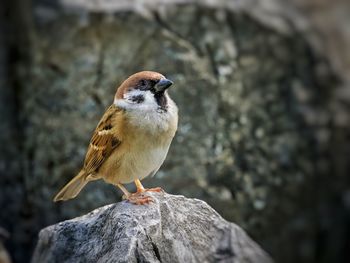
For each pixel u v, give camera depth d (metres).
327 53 14.48
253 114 13.41
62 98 12.95
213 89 13.04
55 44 13.12
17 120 13.13
